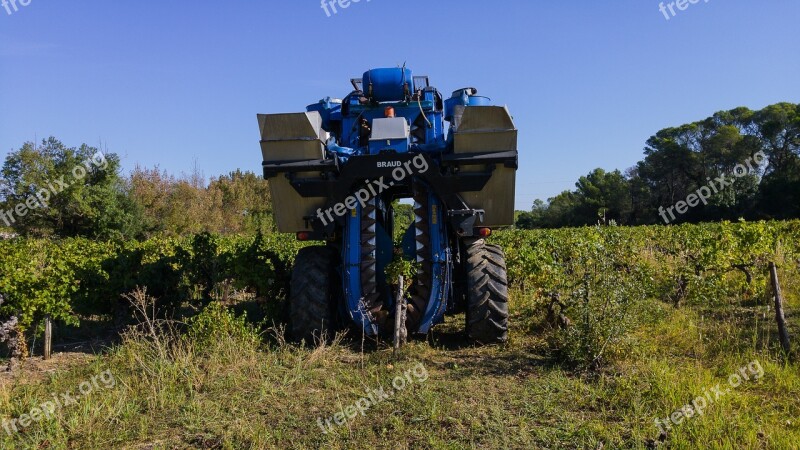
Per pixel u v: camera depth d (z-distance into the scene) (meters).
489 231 6.20
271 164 5.82
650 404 4.10
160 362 5.02
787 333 5.74
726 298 7.91
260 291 6.91
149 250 9.86
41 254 9.18
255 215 38.47
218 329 5.71
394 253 6.44
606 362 5.08
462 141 5.65
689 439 3.58
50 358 5.99
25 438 3.85
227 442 3.67
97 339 7.04
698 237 12.71
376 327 5.93
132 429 3.97
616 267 6.30
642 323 6.14
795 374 4.72
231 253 7.59
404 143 5.86
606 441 3.60
